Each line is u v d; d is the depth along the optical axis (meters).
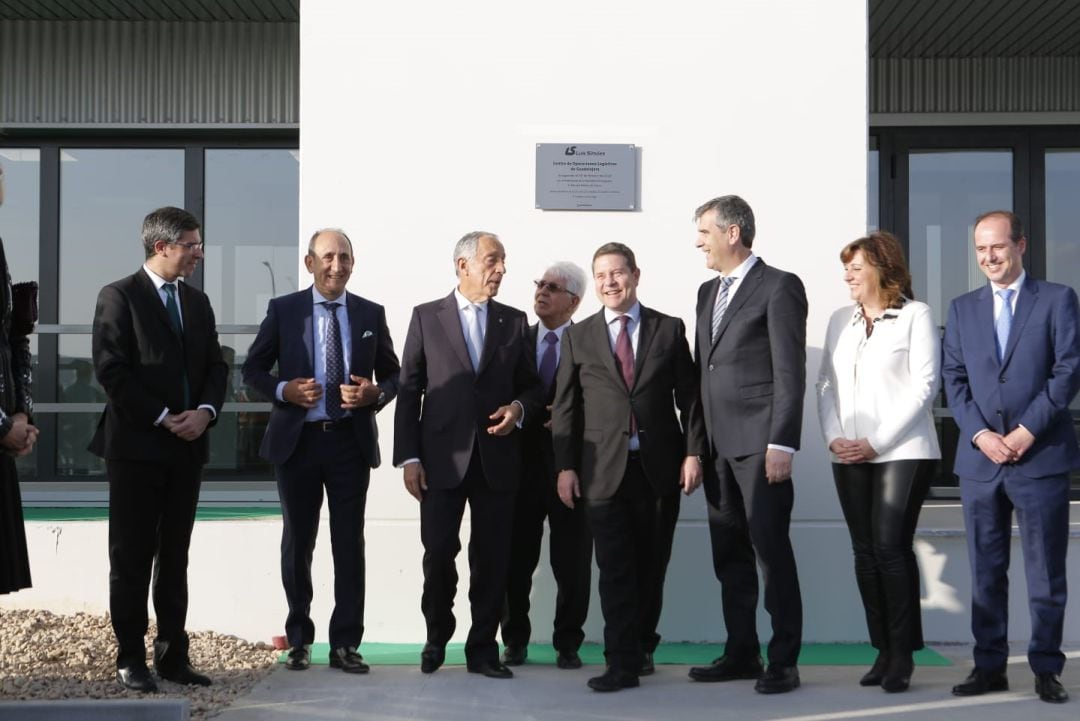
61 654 5.12
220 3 7.42
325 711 4.37
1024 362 4.61
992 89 8.14
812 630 5.67
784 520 4.70
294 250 7.91
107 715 3.90
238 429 7.78
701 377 4.86
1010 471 4.59
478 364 4.99
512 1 5.79
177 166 7.94
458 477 4.89
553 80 5.79
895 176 8.20
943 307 8.17
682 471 4.91
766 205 5.78
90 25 7.85
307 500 5.01
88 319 7.90
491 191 5.79
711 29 5.79
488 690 4.70
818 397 5.01
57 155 7.94
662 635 5.67
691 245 5.78
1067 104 8.11
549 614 5.71
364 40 5.78
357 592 5.02
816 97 5.78
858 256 4.84
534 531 5.26
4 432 3.78
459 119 5.79
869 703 4.50
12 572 3.89
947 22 7.35
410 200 5.78
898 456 4.70
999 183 8.17
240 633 5.71
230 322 7.89
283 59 7.85
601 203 5.77
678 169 5.78
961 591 5.62
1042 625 4.56
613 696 4.61
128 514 4.54
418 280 5.77
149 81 7.85
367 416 5.02
